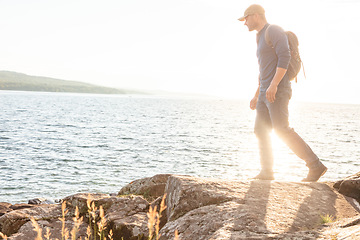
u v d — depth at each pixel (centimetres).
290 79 452
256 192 353
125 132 6388
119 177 2692
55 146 4331
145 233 375
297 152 451
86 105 19150
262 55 459
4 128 6244
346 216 328
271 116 451
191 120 10500
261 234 253
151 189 525
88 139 5153
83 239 382
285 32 448
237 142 5353
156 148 4400
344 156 4072
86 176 2689
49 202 1291
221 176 2839
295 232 250
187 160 3569
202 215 305
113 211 423
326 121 12444
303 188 386
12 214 423
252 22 463
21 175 2650
